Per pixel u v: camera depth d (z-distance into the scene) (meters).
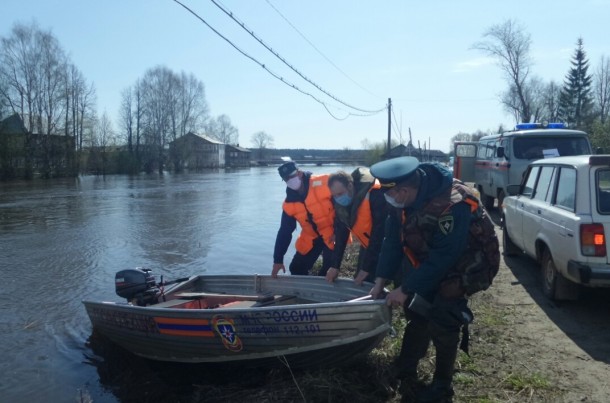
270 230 15.38
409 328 4.29
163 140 77.94
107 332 5.84
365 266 5.06
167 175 67.25
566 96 60.16
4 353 6.07
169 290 6.42
